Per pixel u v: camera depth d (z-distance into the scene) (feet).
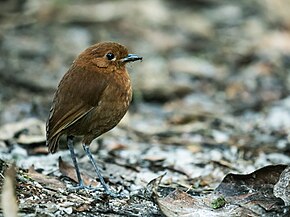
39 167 35.01
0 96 51.34
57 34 66.85
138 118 49.42
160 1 77.66
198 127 47.32
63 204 28.78
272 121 48.44
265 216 27.43
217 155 40.04
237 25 72.28
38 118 46.62
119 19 71.92
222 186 29.81
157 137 44.55
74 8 73.72
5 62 58.65
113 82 30.37
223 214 27.58
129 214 28.48
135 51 64.08
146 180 34.55
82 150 39.68
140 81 55.62
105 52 30.45
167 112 50.90
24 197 28.94
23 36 65.72
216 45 66.85
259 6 76.43
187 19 73.77
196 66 60.49
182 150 40.88
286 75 58.90
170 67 59.98
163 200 27.99
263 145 42.73
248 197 28.99
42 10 71.97
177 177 35.91
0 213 26.14
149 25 71.41
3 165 30.73
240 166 38.22
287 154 40.81
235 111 51.24
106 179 33.50
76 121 30.22
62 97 30.22
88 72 30.30
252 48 65.05
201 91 55.36
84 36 66.85
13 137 40.68
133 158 38.81
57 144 30.73
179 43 67.05
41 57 60.75
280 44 66.08
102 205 29.30
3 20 69.72
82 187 30.99
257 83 57.00
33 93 53.11
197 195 32.09
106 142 42.06
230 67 61.21
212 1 78.38
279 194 28.37
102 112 30.35
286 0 75.72
